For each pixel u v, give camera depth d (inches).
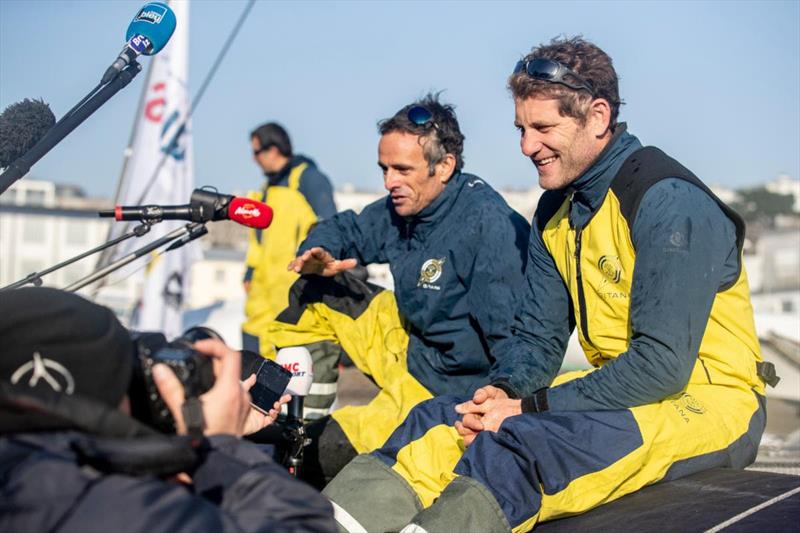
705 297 102.5
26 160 111.0
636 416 100.2
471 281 133.0
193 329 73.7
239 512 64.3
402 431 108.0
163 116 321.1
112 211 119.6
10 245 792.3
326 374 143.3
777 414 228.7
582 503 97.0
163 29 119.1
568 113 108.0
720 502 93.9
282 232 292.0
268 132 297.0
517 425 96.6
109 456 60.5
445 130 135.5
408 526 92.0
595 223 110.0
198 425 65.4
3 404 61.4
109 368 63.3
